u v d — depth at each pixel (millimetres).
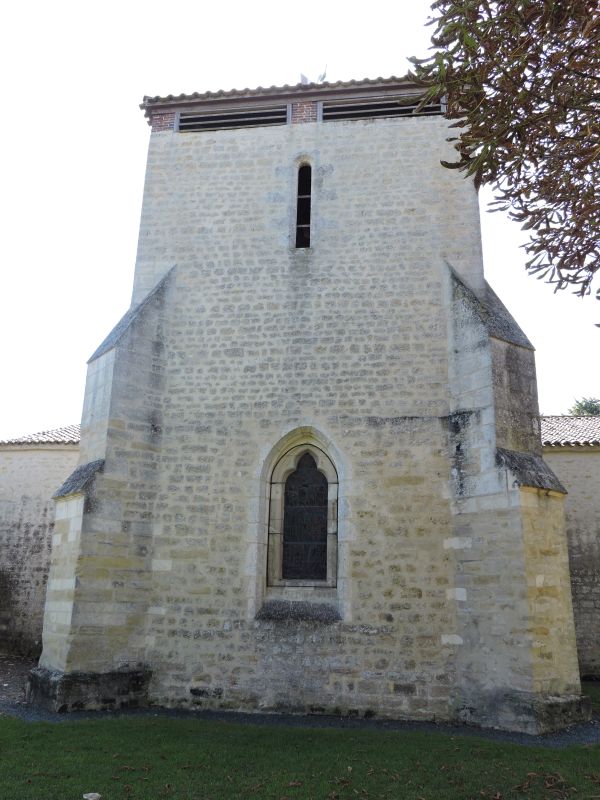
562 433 19109
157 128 13891
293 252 12641
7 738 8055
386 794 6422
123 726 8852
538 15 6070
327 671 10422
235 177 13289
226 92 13617
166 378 12219
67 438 19453
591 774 7004
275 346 12148
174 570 11195
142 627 10945
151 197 13414
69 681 9992
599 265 7098
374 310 12078
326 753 7758
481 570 10219
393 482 11141
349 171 12961
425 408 11406
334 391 11766
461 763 7391
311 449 11805
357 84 13250
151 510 11477
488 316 11250
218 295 12594
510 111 6367
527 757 7621
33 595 18188
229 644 10742
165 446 11844
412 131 13000
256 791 6449
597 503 17516
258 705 10406
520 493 9984
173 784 6582
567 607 10023
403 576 10688
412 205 12578
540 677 9336
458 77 6461
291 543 11430
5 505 19078
